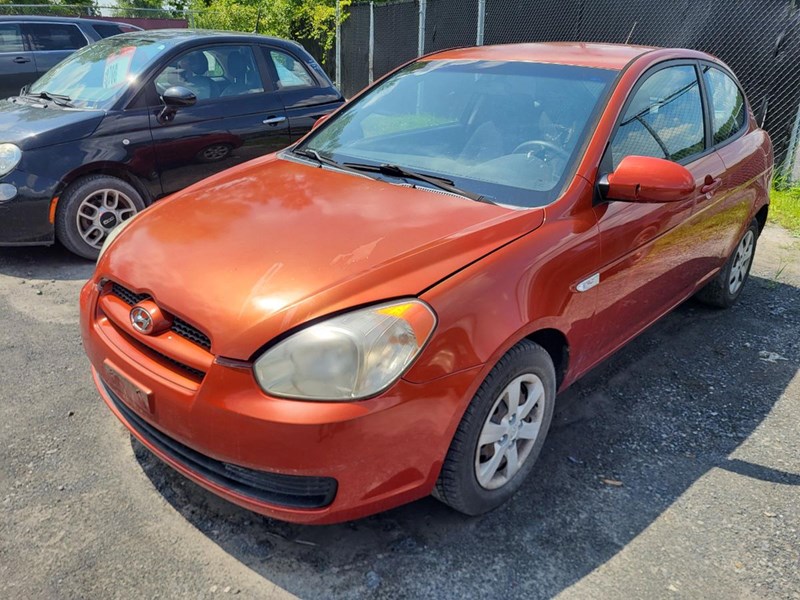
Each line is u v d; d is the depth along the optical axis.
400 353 2.02
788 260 5.61
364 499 2.09
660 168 2.61
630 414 3.27
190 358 2.12
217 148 5.46
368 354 1.98
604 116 2.89
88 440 2.87
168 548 2.32
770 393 3.52
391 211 2.57
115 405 2.57
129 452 2.80
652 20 8.37
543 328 2.45
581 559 2.35
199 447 2.12
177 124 5.23
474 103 3.24
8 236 4.67
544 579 2.26
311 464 1.98
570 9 9.30
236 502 2.16
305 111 6.04
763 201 4.37
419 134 3.23
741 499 2.70
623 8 8.66
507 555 2.35
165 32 5.88
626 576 2.29
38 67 9.84
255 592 2.16
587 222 2.66
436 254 2.26
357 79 14.26
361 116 3.56
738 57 7.62
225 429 2.02
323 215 2.56
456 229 2.40
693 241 3.51
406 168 2.99
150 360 2.26
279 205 2.69
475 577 2.26
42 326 3.93
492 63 3.44
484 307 2.20
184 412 2.11
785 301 4.76
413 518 2.51
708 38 7.82
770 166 4.43
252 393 2.00
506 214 2.54
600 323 2.86
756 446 3.06
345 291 2.07
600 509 2.60
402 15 12.34
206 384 2.06
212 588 2.17
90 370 3.45
